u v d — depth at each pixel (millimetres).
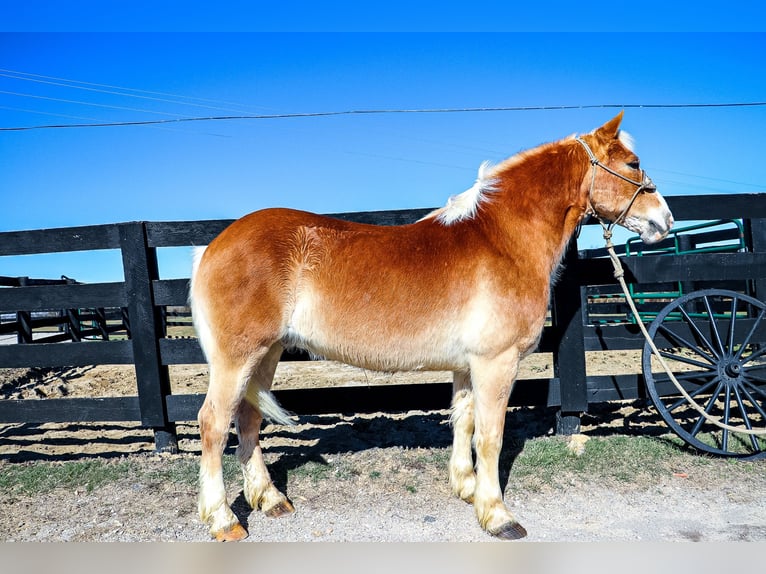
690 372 4500
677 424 4012
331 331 3025
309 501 3441
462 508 3334
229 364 2943
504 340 2996
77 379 8016
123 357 4371
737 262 4508
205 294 2980
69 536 3021
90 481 3723
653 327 4168
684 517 3172
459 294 2988
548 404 4441
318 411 4422
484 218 3162
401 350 3049
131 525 3146
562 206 3342
